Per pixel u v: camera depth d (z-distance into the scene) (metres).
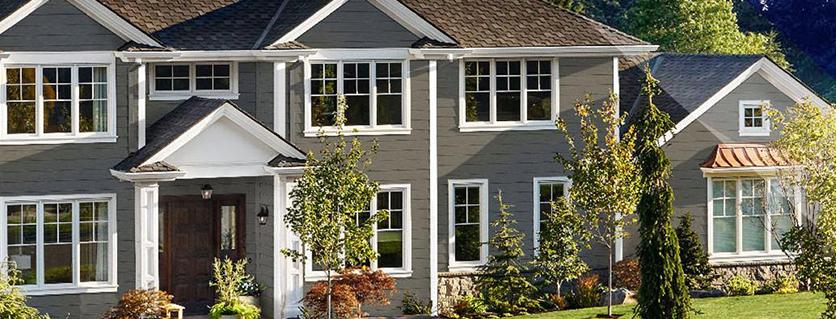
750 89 40.50
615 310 36.59
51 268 34.97
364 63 36.94
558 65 39.00
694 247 39.28
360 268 36.34
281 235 35.53
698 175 40.34
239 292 36.09
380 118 37.19
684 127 40.12
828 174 34.53
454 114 38.38
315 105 36.66
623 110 41.88
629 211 35.00
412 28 37.16
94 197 35.16
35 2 34.38
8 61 34.34
